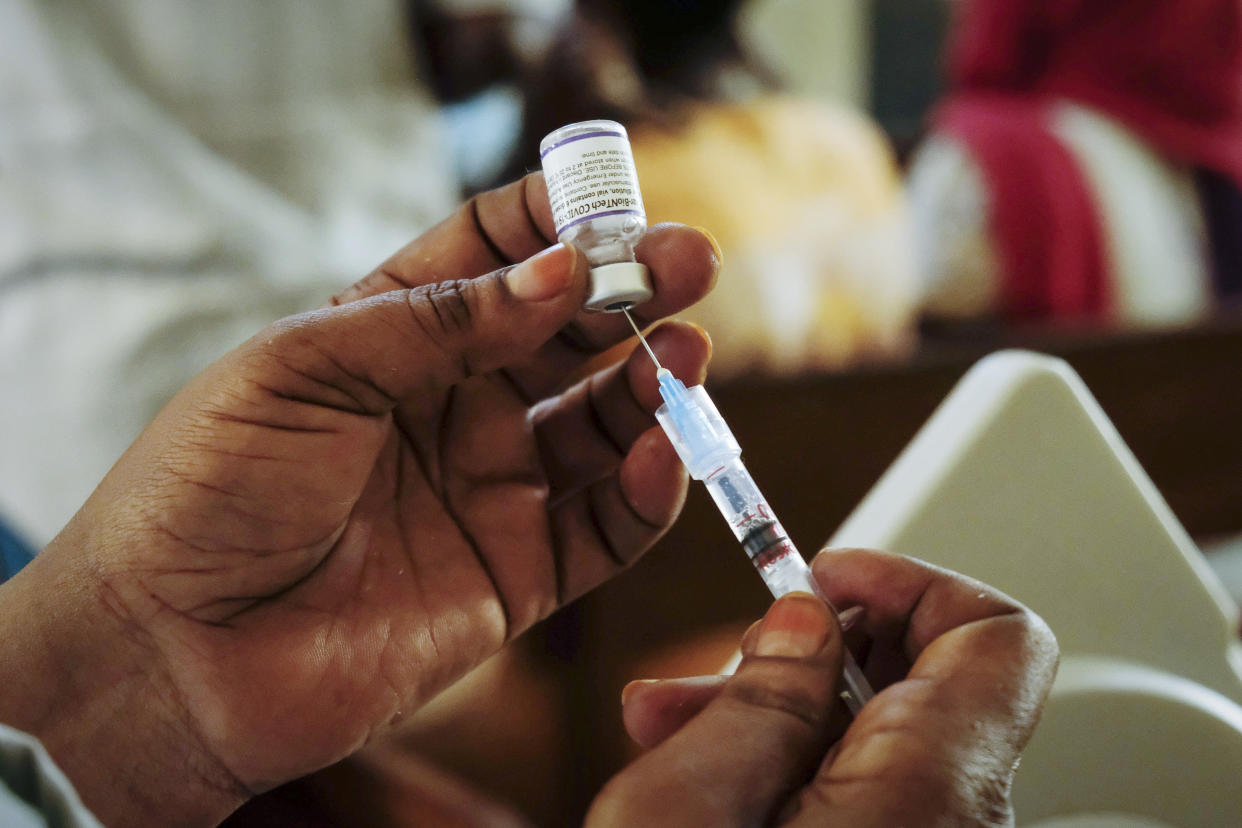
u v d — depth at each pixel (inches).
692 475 23.0
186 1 56.4
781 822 15.8
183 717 21.1
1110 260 76.0
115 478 20.9
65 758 20.0
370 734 22.8
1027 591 23.3
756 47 64.2
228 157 59.4
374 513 23.7
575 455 26.8
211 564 20.6
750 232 55.4
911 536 23.0
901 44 97.0
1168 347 63.8
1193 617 23.9
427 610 23.6
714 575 51.7
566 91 57.7
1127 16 74.3
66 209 51.5
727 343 55.8
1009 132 75.2
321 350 20.3
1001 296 76.4
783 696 16.9
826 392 53.2
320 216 62.8
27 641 20.0
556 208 22.5
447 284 21.3
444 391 25.2
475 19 69.6
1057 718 22.0
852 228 60.5
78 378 51.1
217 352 54.3
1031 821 21.7
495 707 58.2
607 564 26.6
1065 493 23.7
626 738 52.5
